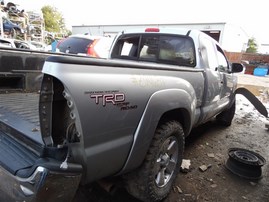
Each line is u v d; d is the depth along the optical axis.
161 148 2.12
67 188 1.28
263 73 22.80
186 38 3.19
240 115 6.92
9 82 2.75
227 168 3.29
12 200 1.26
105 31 25.17
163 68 2.10
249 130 5.35
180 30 3.28
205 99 3.19
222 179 3.02
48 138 1.28
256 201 2.62
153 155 2.02
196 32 3.20
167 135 2.16
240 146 4.28
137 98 1.69
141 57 3.68
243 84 13.96
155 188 2.16
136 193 2.09
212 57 3.57
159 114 1.92
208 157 3.67
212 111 3.70
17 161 1.36
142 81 1.76
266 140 4.74
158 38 3.46
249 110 7.73
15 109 2.15
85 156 1.37
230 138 4.68
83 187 2.46
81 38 7.99
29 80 2.93
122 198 2.40
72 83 1.25
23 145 1.49
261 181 3.08
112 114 1.50
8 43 11.14
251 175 3.09
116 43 4.03
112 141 1.54
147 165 1.99
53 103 1.30
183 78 2.47
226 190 2.78
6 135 1.70
